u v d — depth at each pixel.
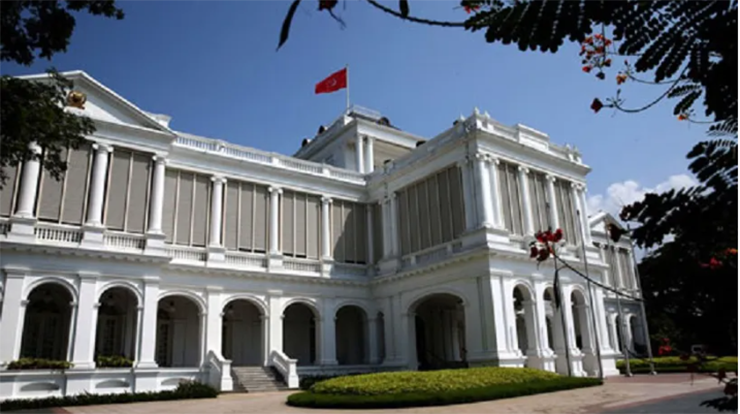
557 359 28.83
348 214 35.19
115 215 25.97
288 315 33.56
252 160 32.06
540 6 2.51
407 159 34.00
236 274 29.19
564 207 32.59
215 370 25.78
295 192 33.41
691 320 2.78
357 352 34.47
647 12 2.46
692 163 2.66
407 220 33.00
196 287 27.94
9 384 20.70
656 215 2.74
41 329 25.67
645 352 44.75
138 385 23.69
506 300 26.77
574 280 30.84
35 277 22.98
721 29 2.37
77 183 25.28
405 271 31.06
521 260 28.12
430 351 34.94
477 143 28.80
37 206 24.06
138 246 26.23
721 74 2.48
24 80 13.96
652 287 2.91
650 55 2.54
